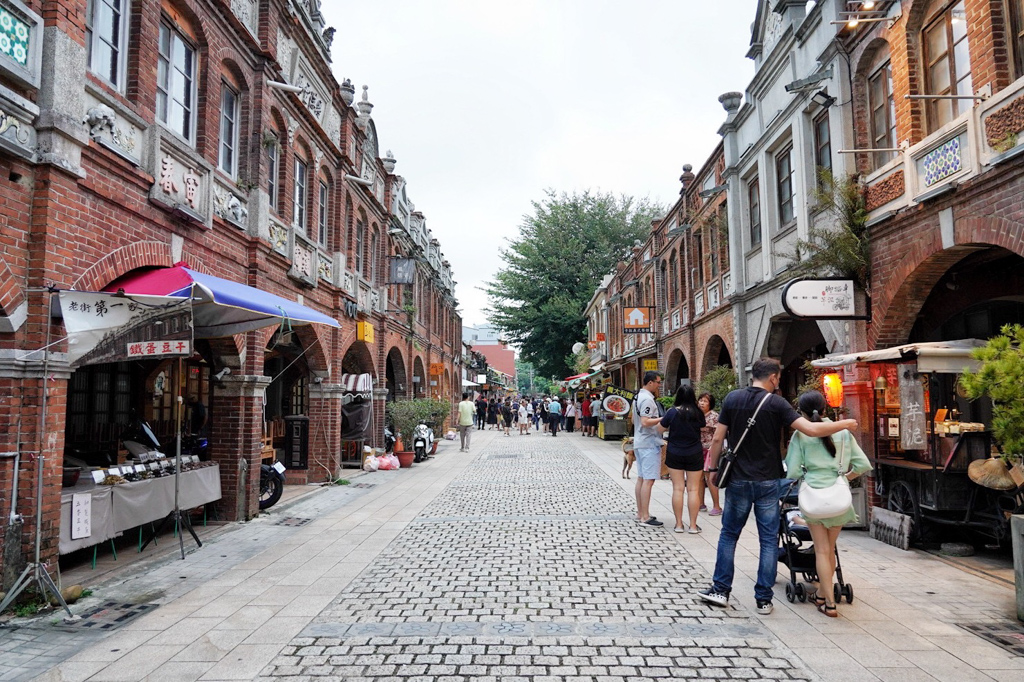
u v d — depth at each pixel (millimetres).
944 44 7723
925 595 5656
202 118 8938
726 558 5352
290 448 13594
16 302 5453
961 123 6844
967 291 8562
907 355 7168
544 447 23422
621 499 11234
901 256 8070
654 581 6148
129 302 5953
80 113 6016
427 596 5734
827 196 9125
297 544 7922
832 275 9180
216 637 4797
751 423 5227
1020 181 6117
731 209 14578
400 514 9953
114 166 6602
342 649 4527
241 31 9812
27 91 5582
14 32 5375
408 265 19297
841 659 4277
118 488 6777
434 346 29312
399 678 4039
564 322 41250
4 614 5246
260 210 10219
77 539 6113
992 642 4559
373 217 18844
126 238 6898
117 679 4074
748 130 13844
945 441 7641
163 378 11719
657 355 23125
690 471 8414
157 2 7656
